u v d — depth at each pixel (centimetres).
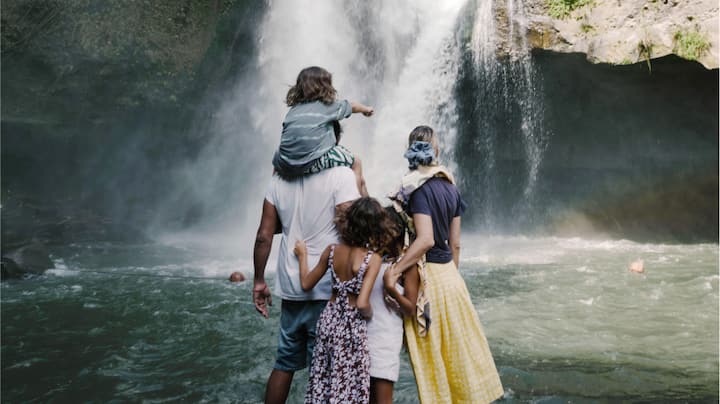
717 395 468
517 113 1639
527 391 482
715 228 1603
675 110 1546
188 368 575
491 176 1823
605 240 1608
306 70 346
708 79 1420
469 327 335
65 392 516
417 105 1822
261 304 351
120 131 2025
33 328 743
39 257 1202
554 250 1411
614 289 920
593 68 1464
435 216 332
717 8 1233
